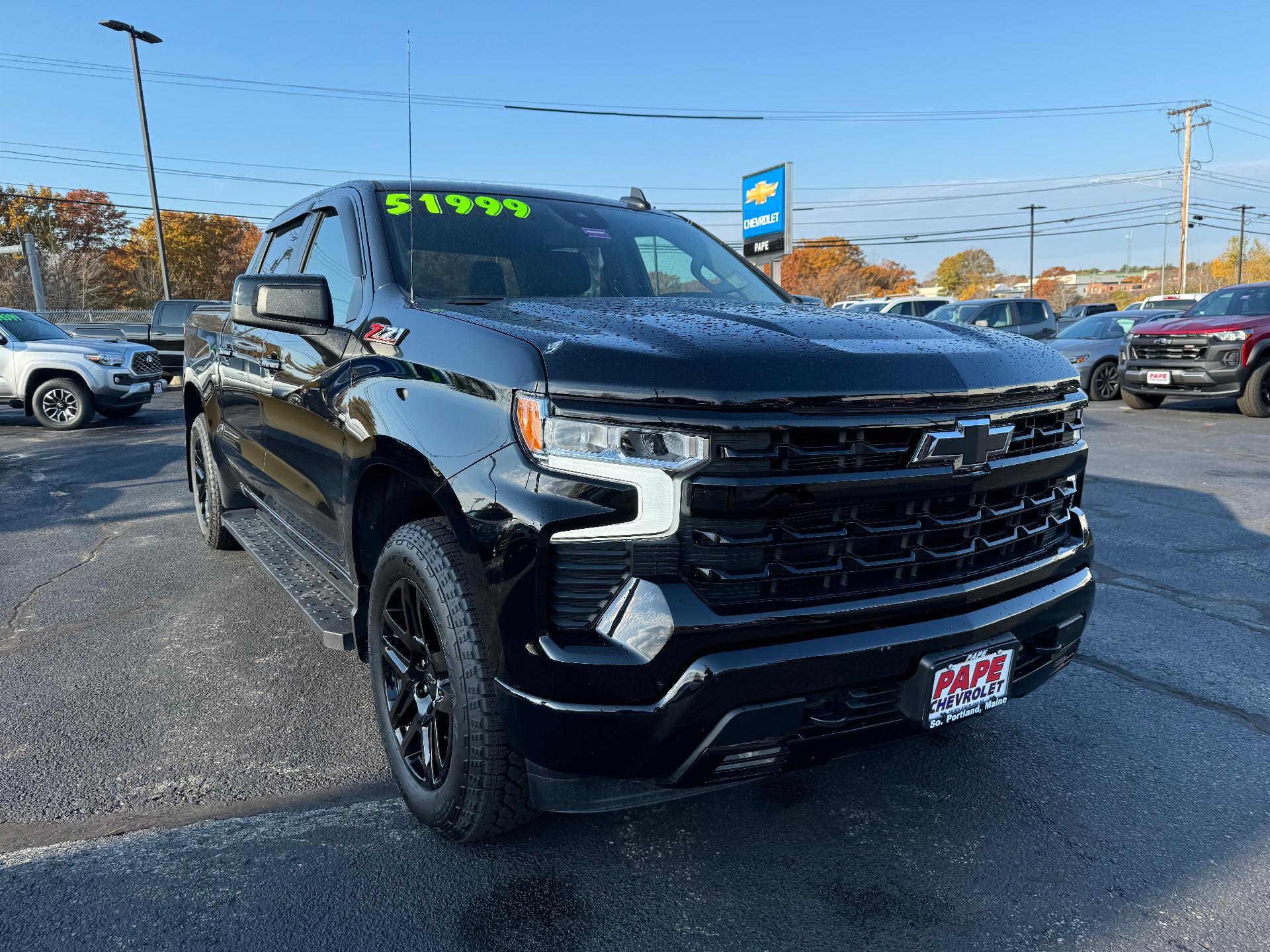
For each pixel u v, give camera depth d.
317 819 2.54
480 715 2.10
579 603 1.94
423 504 2.55
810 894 2.20
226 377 4.33
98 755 2.93
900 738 2.20
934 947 2.01
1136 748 2.97
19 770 2.82
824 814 2.57
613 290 3.23
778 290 3.62
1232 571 4.99
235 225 61.97
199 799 2.65
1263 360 11.80
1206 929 2.06
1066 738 3.04
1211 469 8.09
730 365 1.96
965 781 2.75
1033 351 2.49
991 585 2.23
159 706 3.30
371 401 2.53
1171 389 12.43
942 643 2.12
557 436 1.95
